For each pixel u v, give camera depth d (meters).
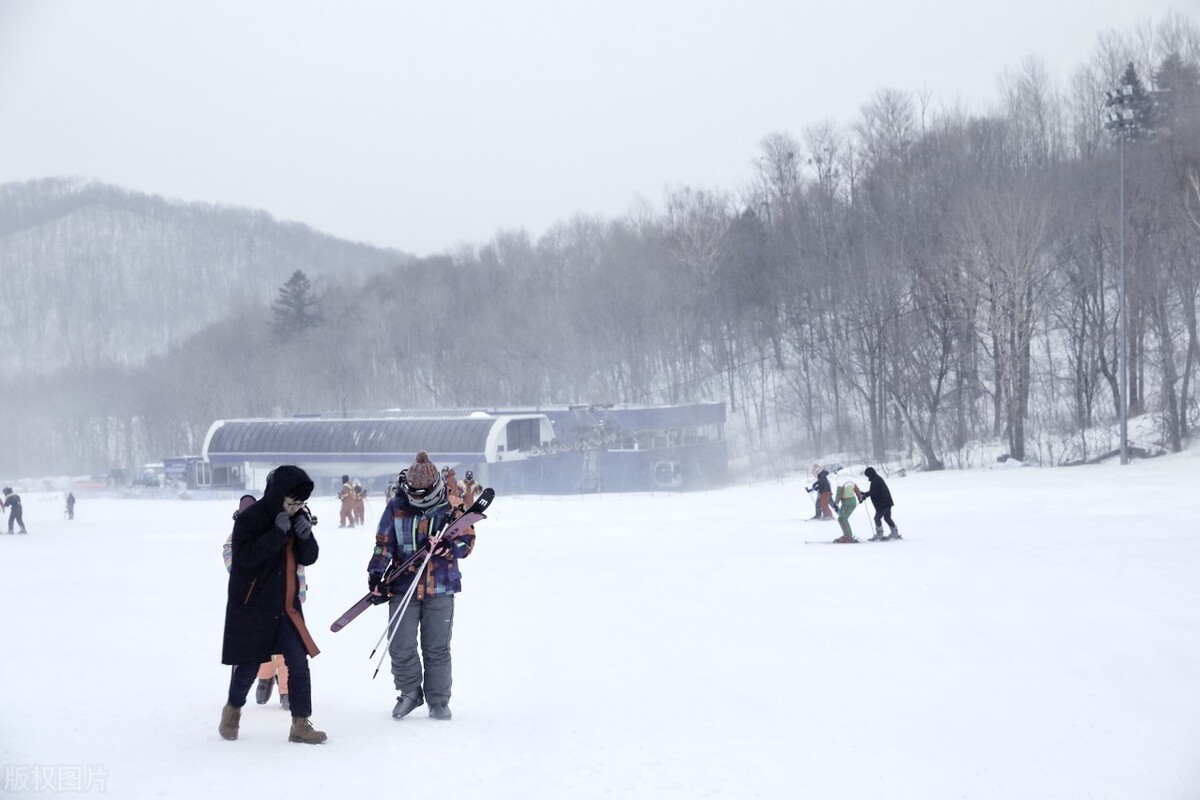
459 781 6.37
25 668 10.22
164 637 12.31
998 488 41.72
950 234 66.00
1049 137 80.12
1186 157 58.62
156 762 6.75
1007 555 18.91
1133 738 7.51
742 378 91.50
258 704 8.75
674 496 52.75
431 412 73.19
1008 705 8.48
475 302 109.56
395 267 123.19
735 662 10.38
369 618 13.91
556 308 100.69
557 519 35.94
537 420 67.44
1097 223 65.81
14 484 98.31
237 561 7.33
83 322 179.38
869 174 84.56
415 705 8.27
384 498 59.25
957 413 66.81
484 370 100.44
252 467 72.12
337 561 23.41
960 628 11.89
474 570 19.55
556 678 9.80
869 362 71.00
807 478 60.66
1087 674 9.52
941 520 28.34
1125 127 49.72
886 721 8.02
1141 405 65.69
